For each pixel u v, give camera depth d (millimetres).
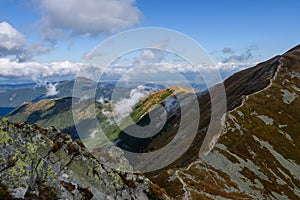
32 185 16469
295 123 104000
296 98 118125
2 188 15031
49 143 19375
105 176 20453
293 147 92250
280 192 73375
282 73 139500
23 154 17125
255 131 93312
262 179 75938
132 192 21688
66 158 19422
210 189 59344
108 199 19406
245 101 111750
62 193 17359
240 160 78125
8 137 17203
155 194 23125
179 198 53031
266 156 85125
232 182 68250
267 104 111000
